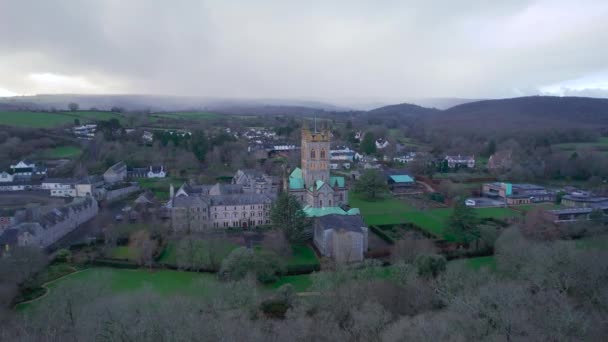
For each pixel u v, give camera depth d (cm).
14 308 11131
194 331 8531
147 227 16525
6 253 13175
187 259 13838
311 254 15738
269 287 12725
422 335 8356
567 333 8250
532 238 16162
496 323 8662
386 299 10619
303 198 19650
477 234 15588
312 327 9212
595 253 12462
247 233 17962
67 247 15650
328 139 19225
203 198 18650
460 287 11131
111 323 8831
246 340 8325
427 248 14500
